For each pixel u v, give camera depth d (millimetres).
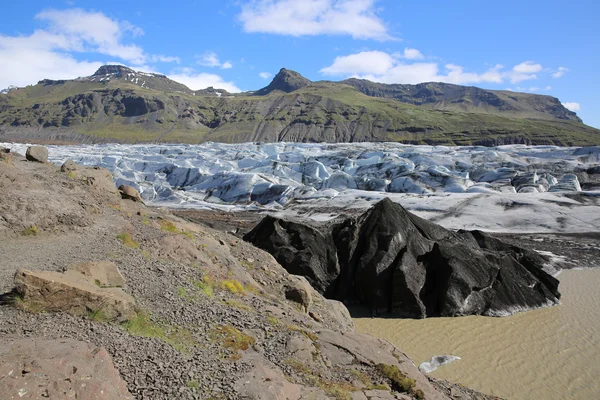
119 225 19984
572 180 76438
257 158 115812
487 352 22188
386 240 29438
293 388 9930
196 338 11703
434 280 28531
